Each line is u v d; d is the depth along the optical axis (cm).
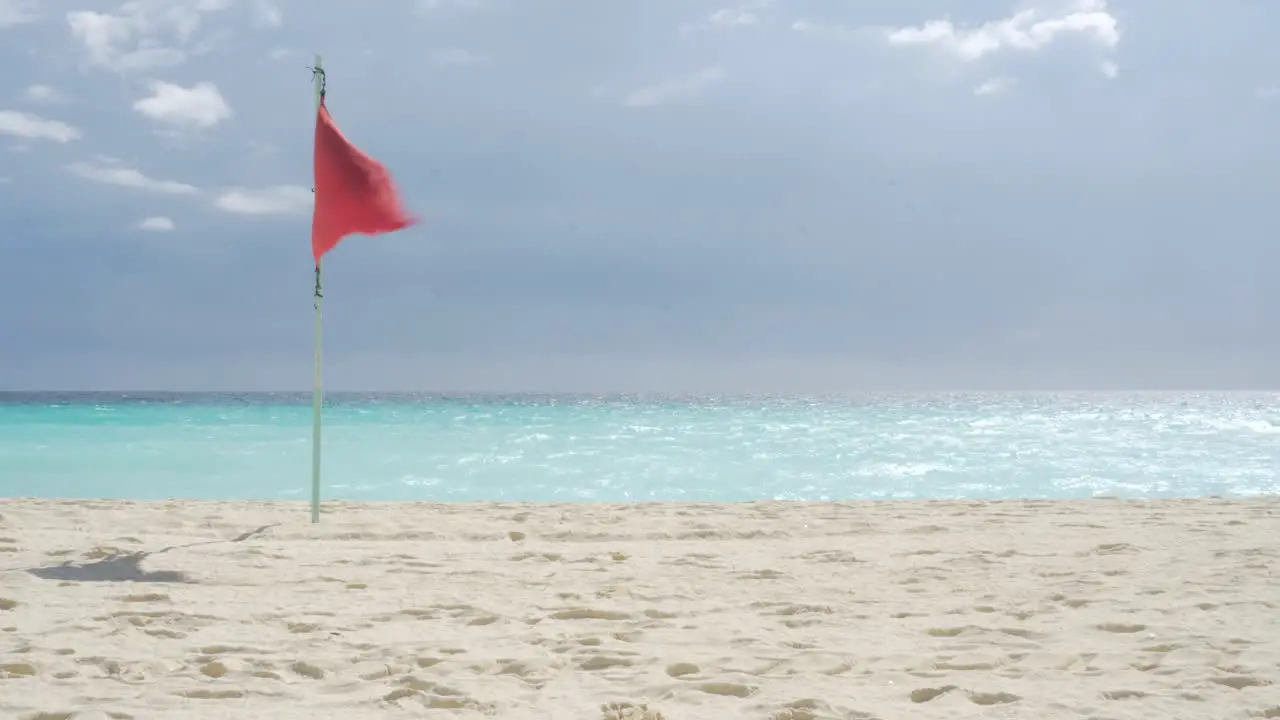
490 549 736
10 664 406
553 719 347
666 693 378
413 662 423
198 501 1040
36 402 5644
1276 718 342
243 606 535
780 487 1423
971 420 3316
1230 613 504
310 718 348
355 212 822
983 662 418
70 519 873
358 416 3281
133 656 427
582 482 1467
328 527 838
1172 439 2341
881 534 820
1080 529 832
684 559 689
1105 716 345
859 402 7075
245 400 6725
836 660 421
